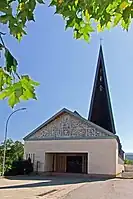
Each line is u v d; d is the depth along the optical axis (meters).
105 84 40.19
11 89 2.14
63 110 32.81
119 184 20.73
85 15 2.42
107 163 29.88
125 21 2.26
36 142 33.47
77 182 22.20
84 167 32.06
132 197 13.62
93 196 13.87
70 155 32.91
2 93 2.14
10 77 2.11
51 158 33.34
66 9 2.35
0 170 28.95
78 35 2.64
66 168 32.88
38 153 33.06
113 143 30.06
